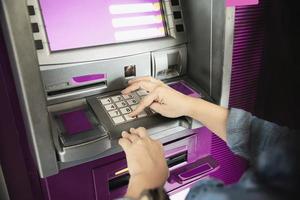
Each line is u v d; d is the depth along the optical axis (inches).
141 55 53.9
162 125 50.1
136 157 41.1
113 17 53.0
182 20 58.1
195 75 59.1
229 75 52.9
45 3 48.0
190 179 58.7
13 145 60.0
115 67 52.2
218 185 27.7
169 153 57.0
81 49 49.3
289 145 22.5
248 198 21.6
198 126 52.8
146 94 54.9
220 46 50.8
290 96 77.0
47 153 42.5
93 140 43.7
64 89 49.9
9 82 54.2
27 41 36.6
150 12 56.1
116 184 56.6
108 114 49.4
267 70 72.1
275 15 66.2
